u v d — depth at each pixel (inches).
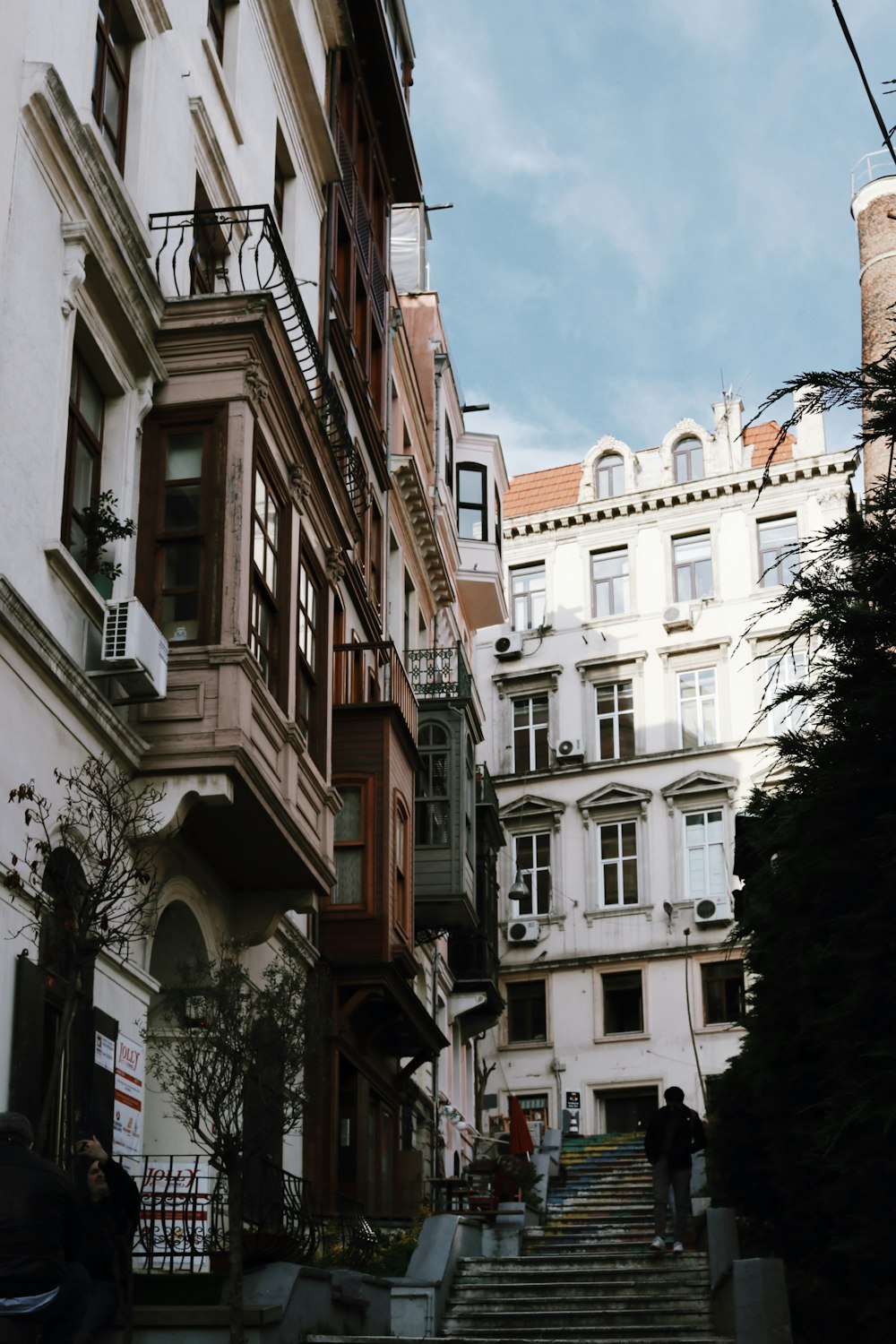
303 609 714.8
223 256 740.7
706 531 2003.0
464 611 1642.5
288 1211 537.0
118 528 565.6
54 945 488.1
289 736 647.1
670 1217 939.3
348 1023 887.7
